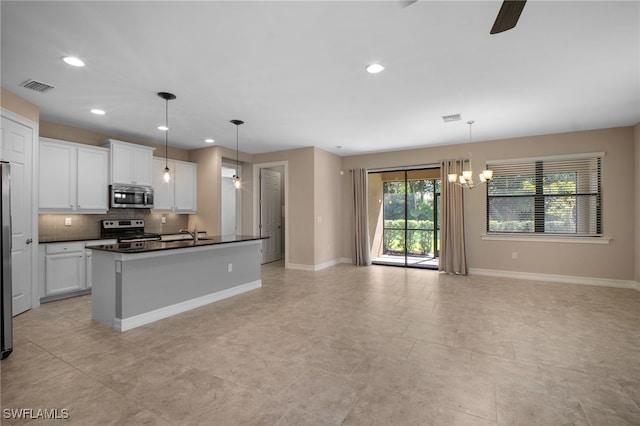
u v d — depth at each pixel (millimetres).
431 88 3447
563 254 5383
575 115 4391
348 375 2352
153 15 2156
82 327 3334
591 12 2145
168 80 3213
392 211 7141
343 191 7496
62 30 2326
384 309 3934
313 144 6215
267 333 3162
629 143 4922
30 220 3857
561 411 1922
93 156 4867
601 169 5102
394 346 2855
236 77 3154
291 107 4035
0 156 3342
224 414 1894
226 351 2756
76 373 2369
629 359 2598
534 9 2107
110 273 3369
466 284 5254
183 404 1990
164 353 2717
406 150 6715
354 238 7234
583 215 5273
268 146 6387
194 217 6570
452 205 6152
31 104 3818
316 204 6496
